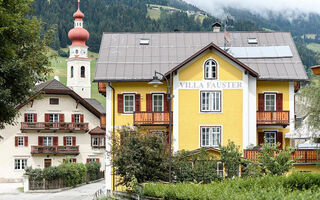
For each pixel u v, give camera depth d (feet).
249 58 145.69
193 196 84.33
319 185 86.63
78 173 203.92
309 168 127.44
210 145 138.62
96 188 194.70
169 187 92.73
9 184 224.53
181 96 139.54
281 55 146.72
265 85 142.51
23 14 113.50
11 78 104.94
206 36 156.97
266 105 142.82
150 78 141.49
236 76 139.03
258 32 157.28
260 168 117.60
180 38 155.63
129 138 117.19
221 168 129.29
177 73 139.74
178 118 139.23
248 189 81.76
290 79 140.15
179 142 138.82
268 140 143.13
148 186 99.76
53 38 121.08
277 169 115.55
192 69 139.64
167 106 142.20
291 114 142.31
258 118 140.36
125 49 150.92
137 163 114.21
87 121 243.60
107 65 145.07
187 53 150.00
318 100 113.70
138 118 140.67
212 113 138.92
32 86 109.81
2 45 92.02
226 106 139.03
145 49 151.02
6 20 91.09
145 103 143.23
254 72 137.49
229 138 138.62
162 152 117.08
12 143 234.99
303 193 69.00
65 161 206.59
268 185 84.33
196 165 123.13
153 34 156.97
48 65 118.21
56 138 240.12
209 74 139.74
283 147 134.41
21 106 231.71
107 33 157.17
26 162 236.02
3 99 104.06
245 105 138.62
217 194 79.41
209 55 139.23
